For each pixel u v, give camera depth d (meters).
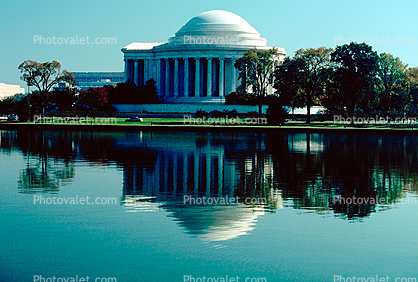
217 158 87.94
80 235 43.97
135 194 58.31
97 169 75.75
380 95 199.75
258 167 78.12
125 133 144.25
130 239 43.00
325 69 182.50
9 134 139.00
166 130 151.75
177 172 73.31
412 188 62.28
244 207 52.66
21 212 50.53
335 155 92.44
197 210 51.41
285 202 55.00
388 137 132.75
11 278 36.62
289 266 38.25
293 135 138.88
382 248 41.47
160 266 38.31
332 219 48.69
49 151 97.88
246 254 40.25
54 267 38.19
